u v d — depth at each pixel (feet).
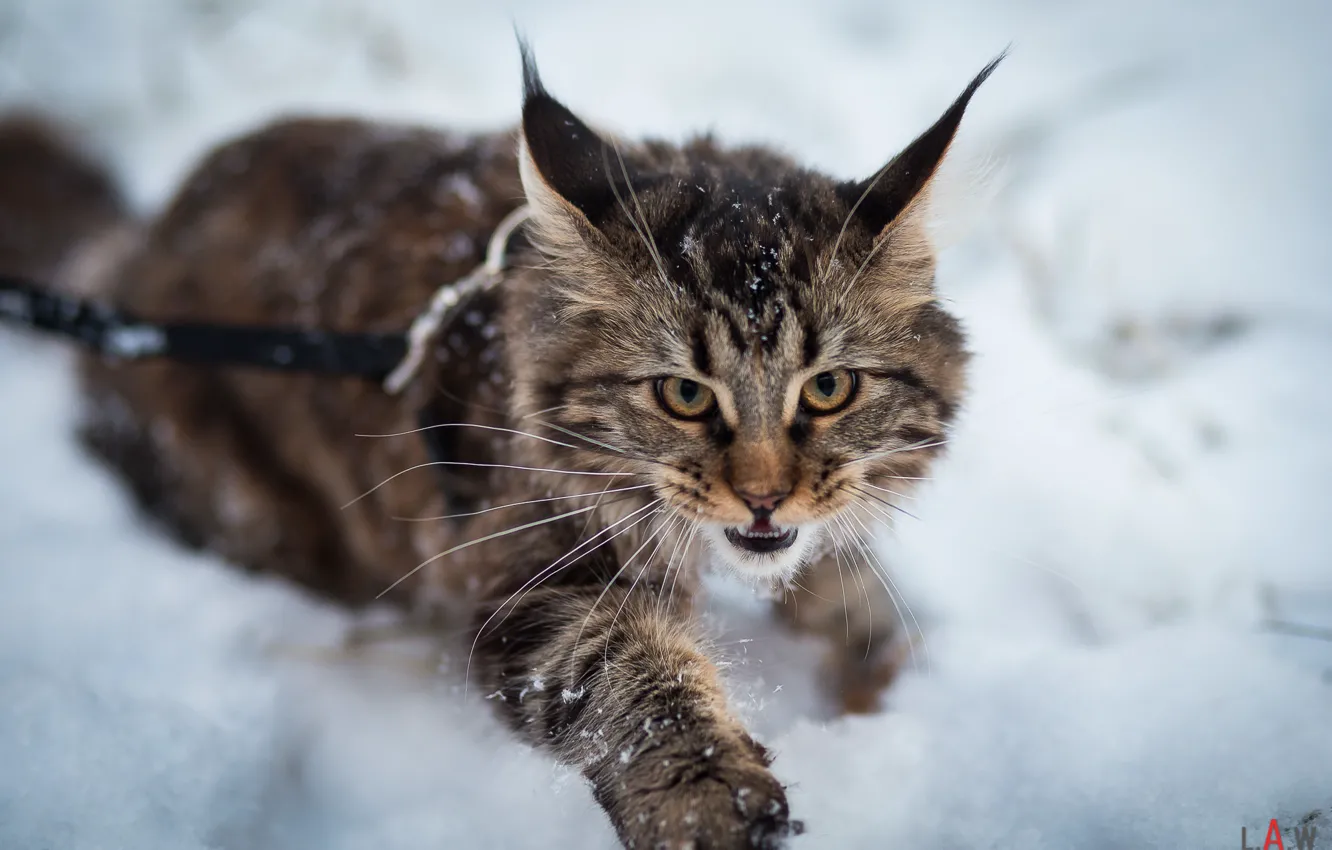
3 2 3.76
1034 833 1.78
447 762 2.02
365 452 2.29
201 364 2.46
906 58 3.55
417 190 2.31
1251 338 2.64
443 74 3.51
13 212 3.03
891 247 1.89
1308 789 1.80
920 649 2.15
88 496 2.73
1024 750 1.89
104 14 3.74
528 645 1.90
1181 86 3.28
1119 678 2.01
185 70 3.55
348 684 2.19
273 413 2.40
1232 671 2.00
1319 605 2.15
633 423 1.89
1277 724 1.89
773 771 1.85
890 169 1.89
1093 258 2.75
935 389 1.95
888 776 1.88
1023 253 2.76
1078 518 2.36
